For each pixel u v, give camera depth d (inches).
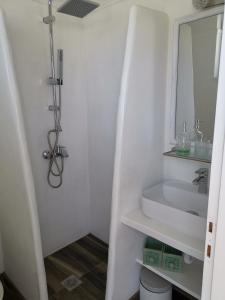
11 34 68.8
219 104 30.2
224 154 30.2
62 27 79.9
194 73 60.7
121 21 73.5
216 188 31.8
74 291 74.6
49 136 81.4
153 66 60.4
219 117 30.4
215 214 32.4
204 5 54.9
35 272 61.6
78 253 92.0
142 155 63.3
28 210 57.1
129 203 62.8
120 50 75.5
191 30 59.3
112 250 62.1
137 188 64.2
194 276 60.4
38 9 73.1
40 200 84.0
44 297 61.7
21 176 55.9
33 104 76.7
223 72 29.4
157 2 64.3
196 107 61.7
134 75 56.2
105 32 78.8
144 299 65.2
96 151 92.0
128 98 56.2
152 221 58.3
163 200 64.4
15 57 70.5
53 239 91.1
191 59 60.6
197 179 62.0
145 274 68.6
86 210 100.9
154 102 63.2
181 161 67.6
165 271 62.4
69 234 96.3
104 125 86.4
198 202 61.1
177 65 62.8
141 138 61.8
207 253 34.2
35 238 58.1
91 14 81.7
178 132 66.1
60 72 77.8
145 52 57.4
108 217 93.3
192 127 63.2
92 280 79.0
